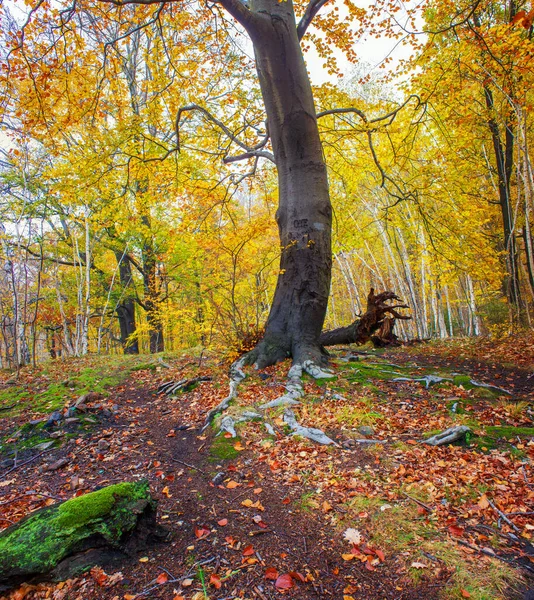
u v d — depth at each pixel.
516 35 6.08
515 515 2.69
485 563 2.24
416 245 14.82
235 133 9.80
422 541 2.47
